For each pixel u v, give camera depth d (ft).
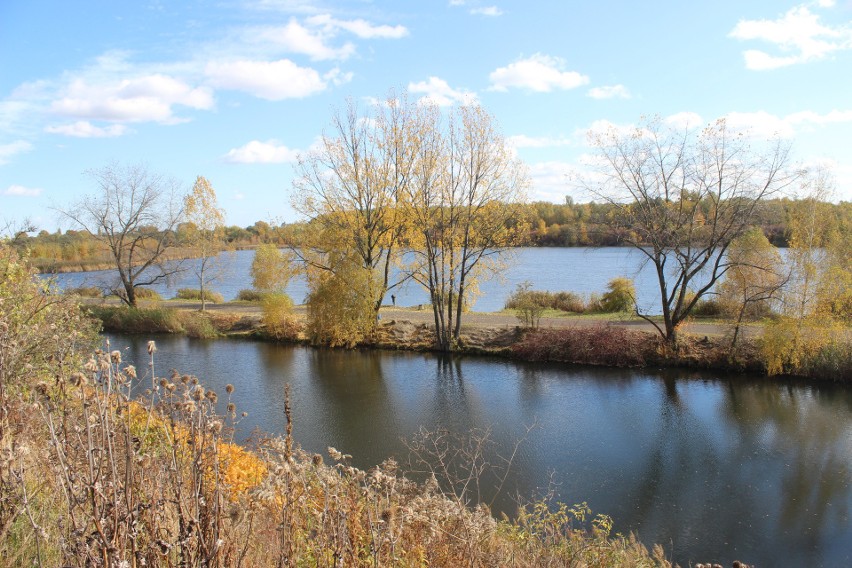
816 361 72.49
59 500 11.87
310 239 105.81
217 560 9.39
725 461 50.44
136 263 141.49
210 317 118.21
